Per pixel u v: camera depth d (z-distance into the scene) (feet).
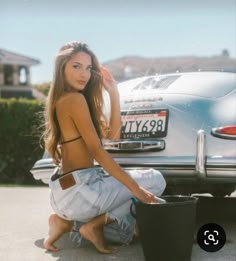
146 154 12.01
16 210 17.24
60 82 10.62
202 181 11.76
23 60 85.56
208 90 12.29
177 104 12.14
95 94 11.16
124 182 9.96
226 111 11.73
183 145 11.69
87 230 10.69
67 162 10.63
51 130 10.78
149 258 9.60
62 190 10.48
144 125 12.25
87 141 10.24
